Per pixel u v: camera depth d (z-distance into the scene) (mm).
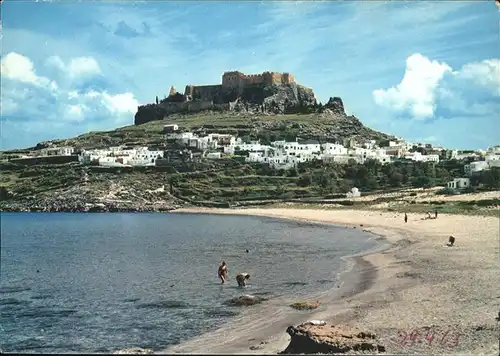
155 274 67875
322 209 188375
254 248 95188
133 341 38031
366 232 113875
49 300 54031
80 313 47562
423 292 46500
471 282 49375
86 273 72312
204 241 112188
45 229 166125
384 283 52375
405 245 83375
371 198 198875
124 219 199500
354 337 31344
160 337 38562
